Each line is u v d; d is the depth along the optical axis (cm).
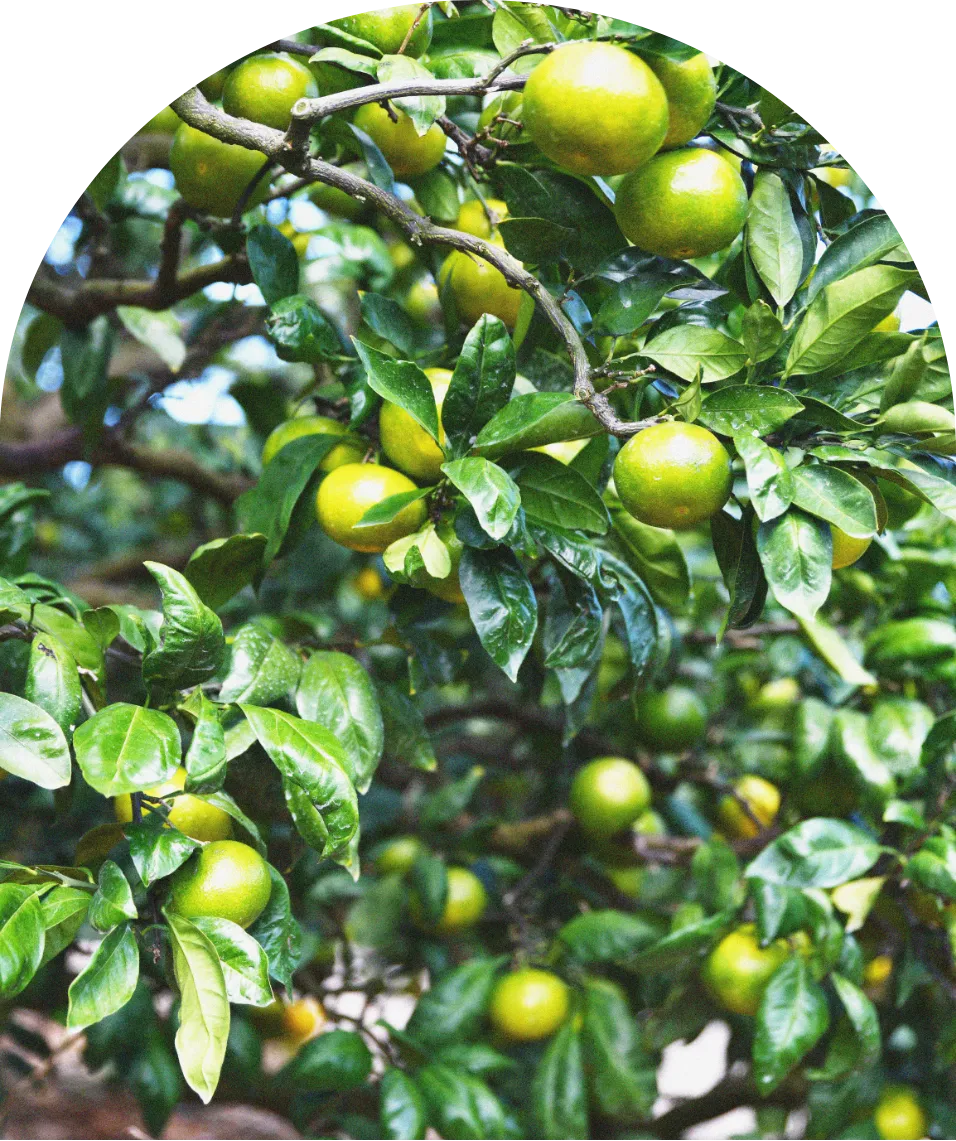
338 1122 152
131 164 136
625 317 106
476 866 163
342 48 109
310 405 156
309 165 103
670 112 100
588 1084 147
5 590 102
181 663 99
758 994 129
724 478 97
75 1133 236
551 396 100
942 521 142
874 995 161
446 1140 136
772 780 153
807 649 147
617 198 103
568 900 165
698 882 141
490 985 146
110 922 93
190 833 102
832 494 97
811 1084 144
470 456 101
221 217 119
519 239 108
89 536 253
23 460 157
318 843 99
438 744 194
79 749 94
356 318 153
